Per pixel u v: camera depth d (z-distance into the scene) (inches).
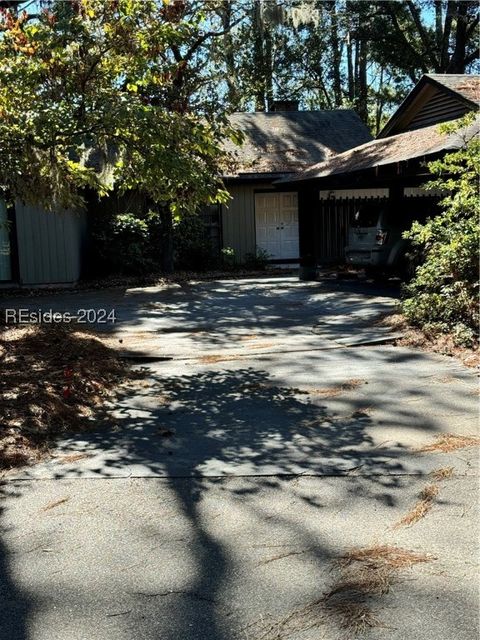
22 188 301.7
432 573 117.6
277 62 1305.4
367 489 154.1
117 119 242.5
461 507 143.5
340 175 532.7
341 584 114.7
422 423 199.8
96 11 247.6
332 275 666.8
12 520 141.1
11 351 286.4
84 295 555.5
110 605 110.0
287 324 394.9
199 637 101.6
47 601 111.4
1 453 176.2
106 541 131.4
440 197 564.1
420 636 100.9
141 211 725.3
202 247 740.0
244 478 162.6
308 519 139.4
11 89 255.1
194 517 141.3
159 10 259.1
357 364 278.7
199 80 580.7
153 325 399.5
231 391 243.0
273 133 858.1
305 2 704.4
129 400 233.9
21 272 611.5
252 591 113.3
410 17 1228.5
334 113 924.6
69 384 235.9
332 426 200.4
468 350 286.0
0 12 254.4
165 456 178.2
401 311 375.2
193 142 261.0
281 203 812.6
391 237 565.9
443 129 348.8
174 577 117.9
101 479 162.9
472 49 1205.7
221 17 633.0
